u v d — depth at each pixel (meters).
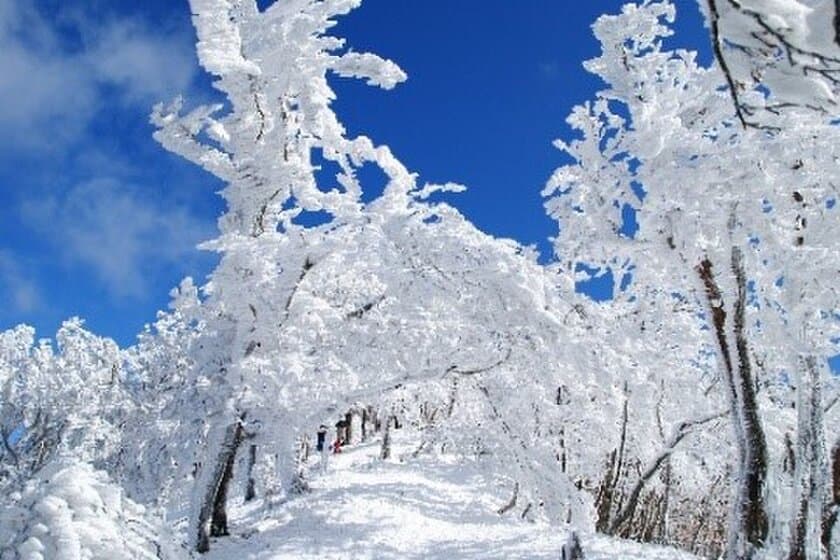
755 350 16.53
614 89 14.27
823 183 12.45
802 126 11.16
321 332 15.29
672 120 12.38
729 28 3.00
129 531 6.63
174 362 23.11
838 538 12.87
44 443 29.86
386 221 14.34
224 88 15.70
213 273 14.98
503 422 16.53
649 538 26.12
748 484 12.84
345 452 37.09
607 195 14.26
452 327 15.43
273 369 14.10
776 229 12.60
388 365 15.46
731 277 12.84
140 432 16.81
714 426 20.16
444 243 14.08
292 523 17.92
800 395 13.38
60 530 6.01
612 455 22.30
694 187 11.80
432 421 30.47
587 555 14.81
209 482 15.52
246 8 15.72
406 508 19.70
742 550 12.66
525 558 14.85
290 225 15.64
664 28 14.23
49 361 31.47
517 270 14.02
